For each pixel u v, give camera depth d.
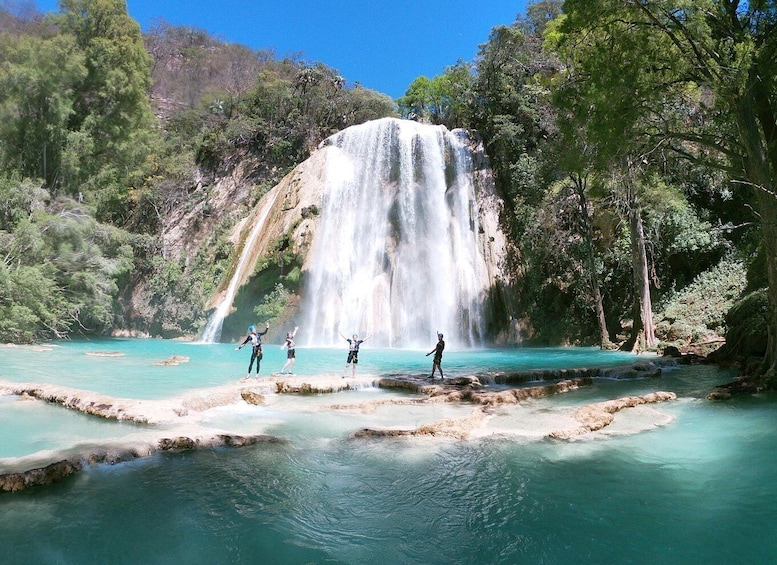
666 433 9.56
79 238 29.14
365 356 24.55
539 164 33.28
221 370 17.62
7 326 24.86
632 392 14.11
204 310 36.88
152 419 9.87
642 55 14.66
